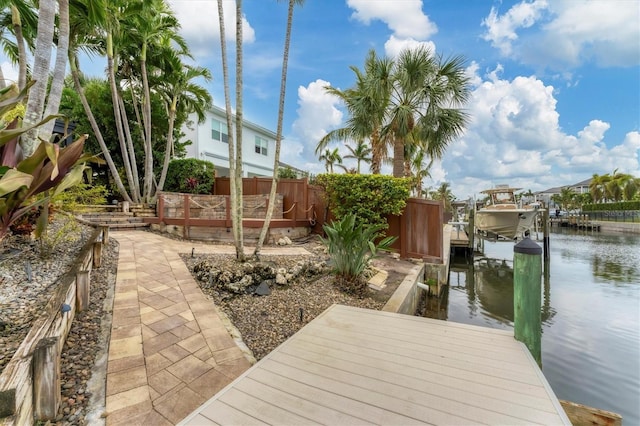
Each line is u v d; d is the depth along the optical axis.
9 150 2.21
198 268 4.43
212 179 11.70
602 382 3.52
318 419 1.51
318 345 2.38
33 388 1.51
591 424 1.98
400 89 8.80
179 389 1.98
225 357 2.41
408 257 6.84
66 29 3.82
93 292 3.40
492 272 10.01
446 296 7.16
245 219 7.40
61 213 3.84
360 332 2.65
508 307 6.38
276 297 3.82
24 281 2.74
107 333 2.62
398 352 2.25
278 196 8.45
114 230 7.24
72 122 9.93
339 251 4.34
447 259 8.34
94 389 1.91
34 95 3.18
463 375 1.92
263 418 1.51
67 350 2.24
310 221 8.25
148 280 3.99
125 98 10.30
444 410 1.58
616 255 12.45
